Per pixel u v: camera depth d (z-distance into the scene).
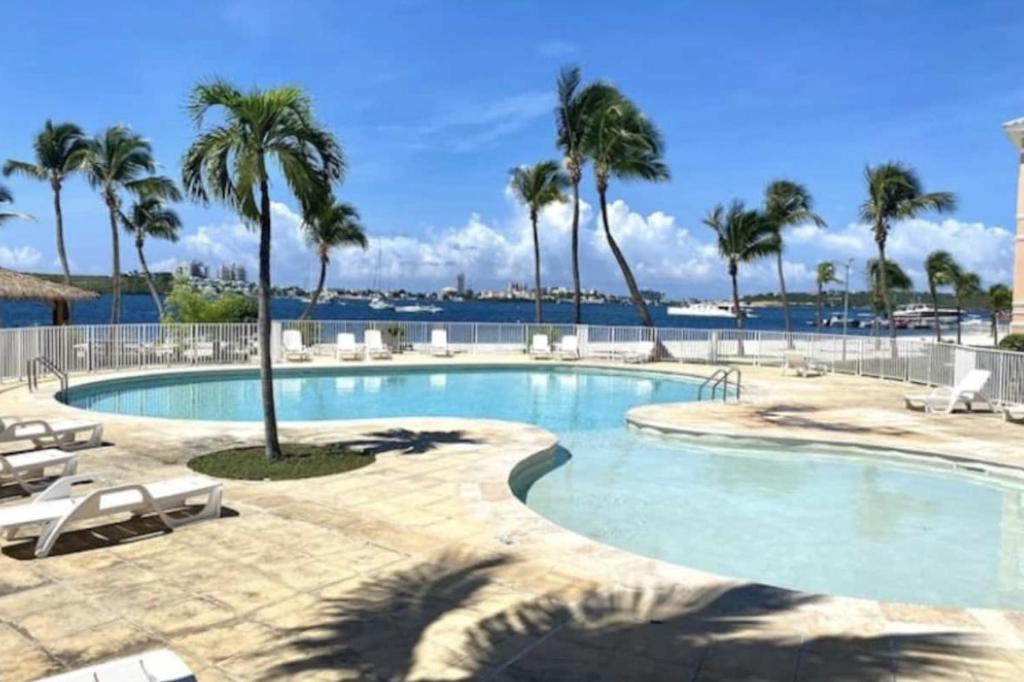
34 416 12.11
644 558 5.76
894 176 26.89
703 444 11.86
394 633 4.43
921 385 17.89
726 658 4.13
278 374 20.22
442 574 5.40
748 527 7.91
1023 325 19.14
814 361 21.59
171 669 3.18
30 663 4.05
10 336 16.22
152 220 33.59
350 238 32.69
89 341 18.41
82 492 7.72
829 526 7.94
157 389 18.17
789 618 4.66
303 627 4.51
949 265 43.28
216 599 4.93
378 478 8.27
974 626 4.56
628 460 10.88
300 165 8.66
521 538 6.23
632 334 24.84
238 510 7.00
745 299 96.50
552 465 10.49
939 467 10.15
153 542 6.07
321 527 6.50
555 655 4.16
